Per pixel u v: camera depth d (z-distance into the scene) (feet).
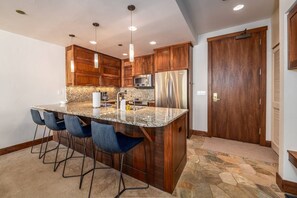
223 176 6.32
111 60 15.62
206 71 11.88
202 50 12.01
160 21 8.00
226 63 11.10
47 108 8.43
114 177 6.33
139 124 4.62
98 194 5.31
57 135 10.50
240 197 5.11
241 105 10.70
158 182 5.63
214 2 7.72
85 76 12.72
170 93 11.91
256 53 10.07
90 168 7.04
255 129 10.27
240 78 10.66
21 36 9.68
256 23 9.89
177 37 10.41
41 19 7.64
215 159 7.88
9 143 9.12
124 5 6.47
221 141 10.77
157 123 4.55
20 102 9.64
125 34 9.74
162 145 5.51
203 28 10.94
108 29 8.93
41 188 5.63
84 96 14.07
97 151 7.64
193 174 6.48
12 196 5.21
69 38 10.37
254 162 7.52
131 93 17.01
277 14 8.27
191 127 12.14
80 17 7.48
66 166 7.24
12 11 6.86
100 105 9.27
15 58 9.41
